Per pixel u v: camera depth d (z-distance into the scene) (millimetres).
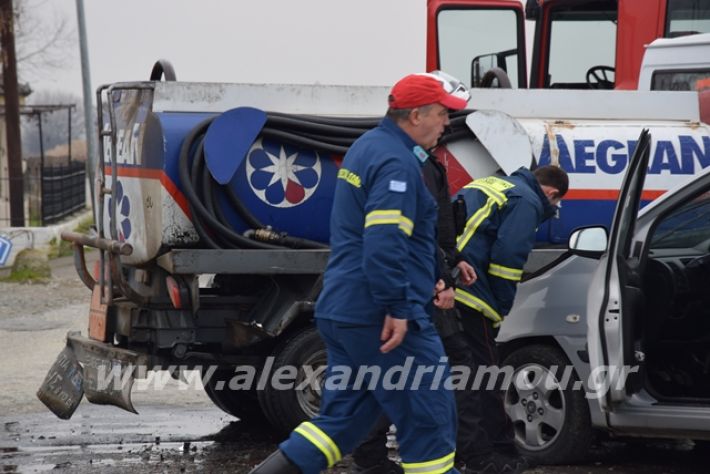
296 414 16344
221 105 16594
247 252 15734
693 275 14867
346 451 11273
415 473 11047
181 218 15766
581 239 14172
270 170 16188
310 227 16438
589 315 13836
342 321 10867
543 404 15180
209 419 18750
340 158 16547
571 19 28750
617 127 17953
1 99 72188
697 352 14898
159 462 15625
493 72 21156
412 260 11031
